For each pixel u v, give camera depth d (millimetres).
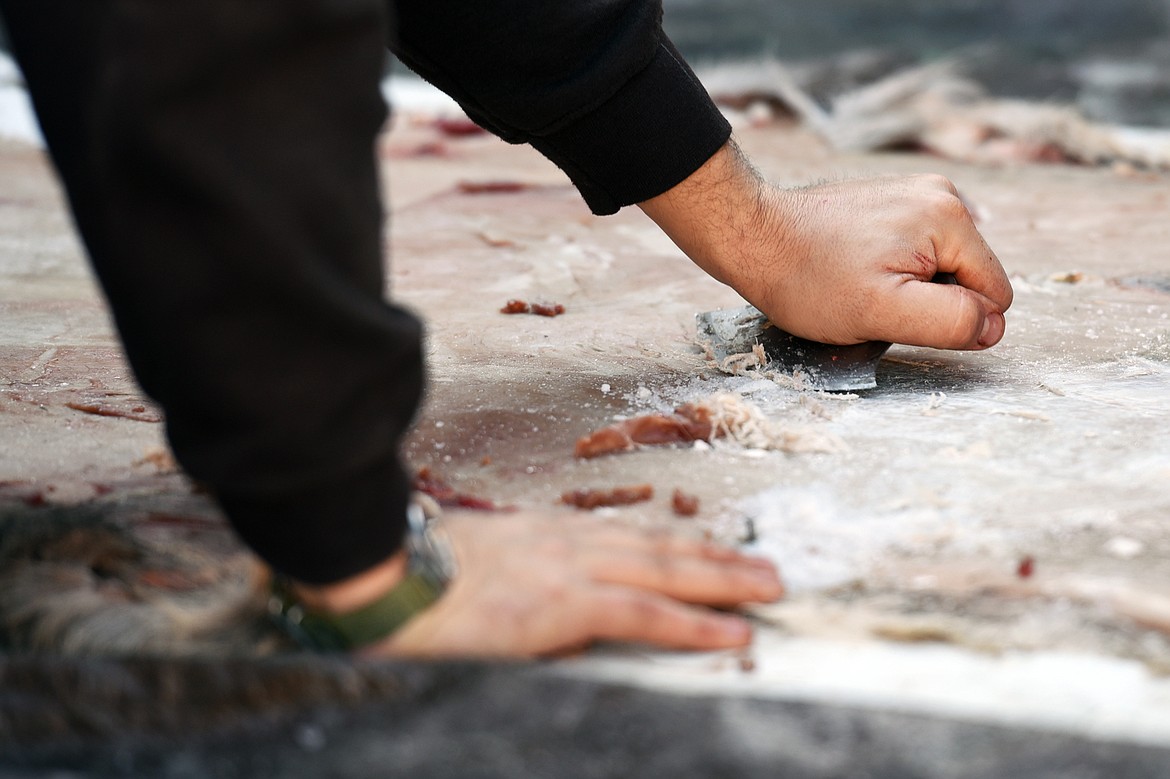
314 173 1006
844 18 8969
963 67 6289
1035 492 1487
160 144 946
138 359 1051
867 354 1945
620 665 1137
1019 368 2023
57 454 1683
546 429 1771
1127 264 2820
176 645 1126
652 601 1162
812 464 1613
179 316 999
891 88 5195
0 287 2695
